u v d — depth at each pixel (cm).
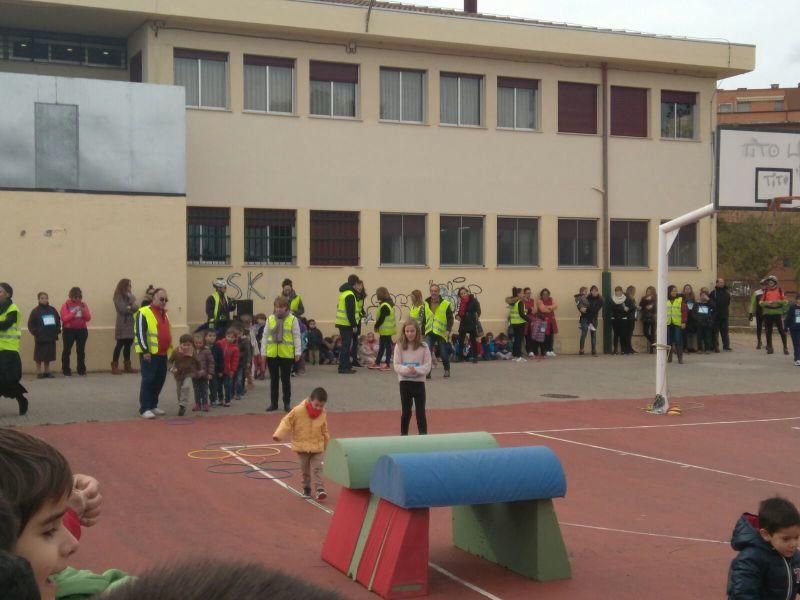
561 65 2905
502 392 2002
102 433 1430
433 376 2255
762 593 508
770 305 2848
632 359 2731
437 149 2759
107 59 2603
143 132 2278
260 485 1100
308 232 2602
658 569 796
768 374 2355
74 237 2217
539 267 2883
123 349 2231
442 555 834
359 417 1652
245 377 1925
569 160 2920
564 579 764
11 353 1534
